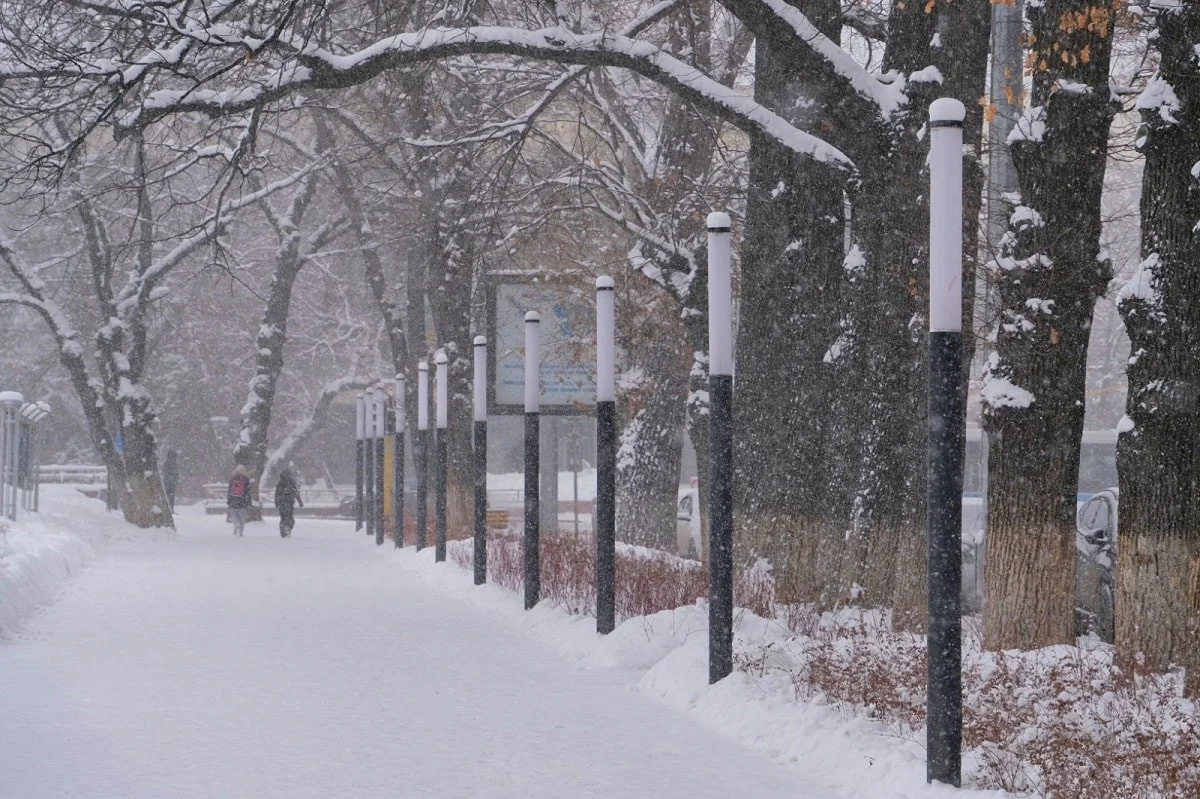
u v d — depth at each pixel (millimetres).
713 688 15094
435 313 46219
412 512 60656
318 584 32406
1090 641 17734
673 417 35875
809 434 22344
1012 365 16375
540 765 12000
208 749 12578
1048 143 16125
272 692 16047
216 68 23531
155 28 22141
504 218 32750
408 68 25094
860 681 13953
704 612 19578
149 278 52281
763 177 22922
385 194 45625
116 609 25750
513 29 20562
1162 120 14555
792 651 16562
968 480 29609
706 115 28781
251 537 55750
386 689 16391
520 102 35625
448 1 23516
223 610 25828
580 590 24609
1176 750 10477
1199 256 14578
